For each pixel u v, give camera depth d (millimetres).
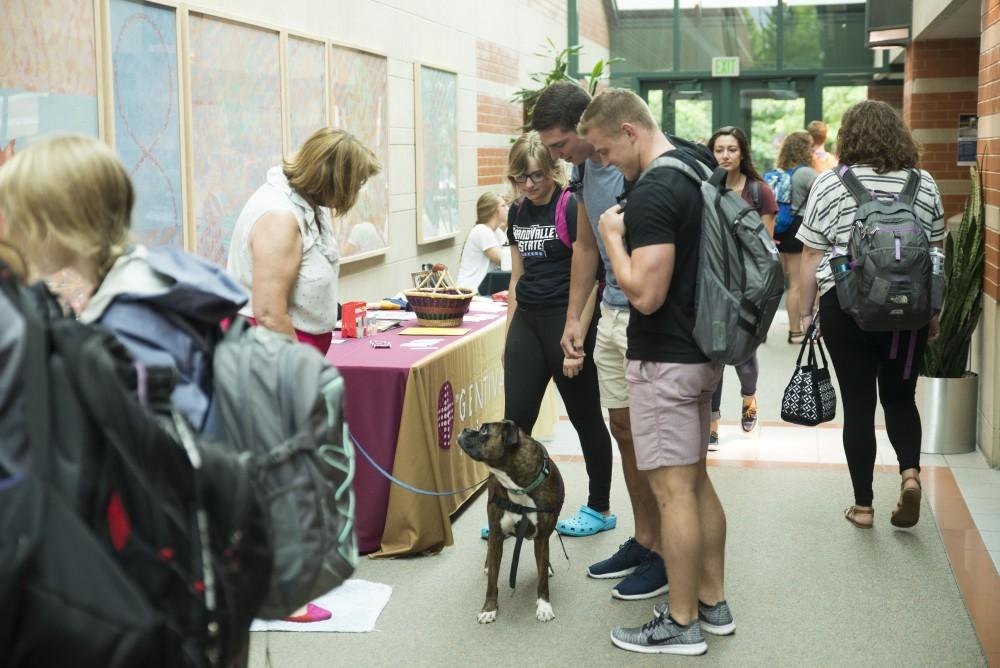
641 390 2998
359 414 3852
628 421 3643
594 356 3719
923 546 4008
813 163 9609
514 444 3219
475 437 3201
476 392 4605
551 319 3953
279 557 1645
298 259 3182
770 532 4195
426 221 8039
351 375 3830
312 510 1664
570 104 3375
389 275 7367
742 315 2850
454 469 4293
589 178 3453
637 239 2838
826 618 3355
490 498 3385
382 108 7102
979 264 5344
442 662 3066
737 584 3648
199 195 4742
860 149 4020
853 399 4125
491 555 3373
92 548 1318
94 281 1665
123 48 4141
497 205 7094
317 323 3346
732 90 12383
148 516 1377
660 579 3559
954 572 3736
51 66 3748
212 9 4805
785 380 7477
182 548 1402
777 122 12328
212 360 1689
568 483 4957
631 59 12492
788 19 12047
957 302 5371
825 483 4883
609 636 3242
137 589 1331
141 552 1369
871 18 9750
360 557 3936
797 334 8977
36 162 1584
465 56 9117
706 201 2855
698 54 12297
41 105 3701
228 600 1453
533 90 10945
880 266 3771
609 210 2979
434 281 5547
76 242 1597
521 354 4027
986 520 4301
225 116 4965
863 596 3533
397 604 3498
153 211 4379
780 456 5387
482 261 7105
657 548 3660
